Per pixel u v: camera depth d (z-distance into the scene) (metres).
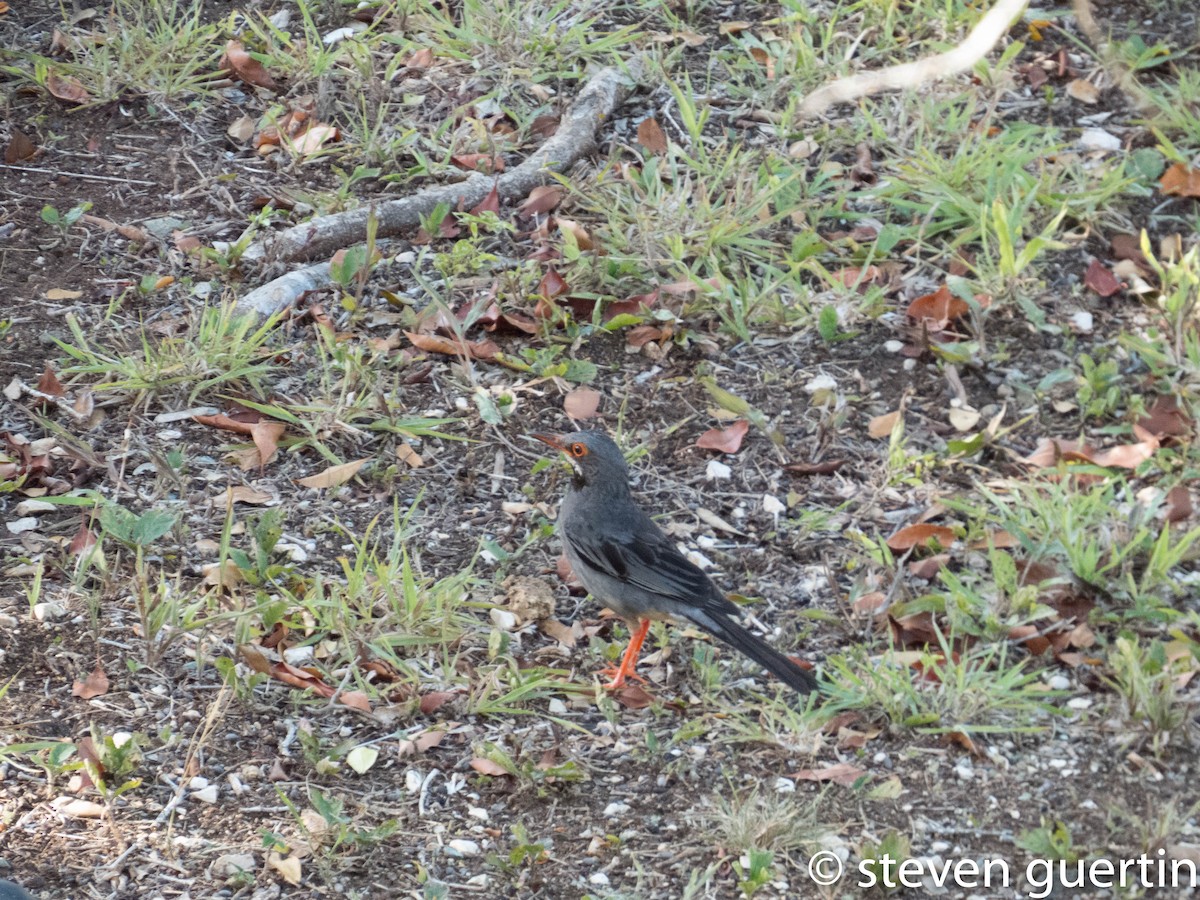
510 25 15.44
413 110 14.95
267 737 8.79
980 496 11.05
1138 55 15.25
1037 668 9.70
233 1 16.38
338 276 12.69
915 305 12.52
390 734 8.91
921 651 9.67
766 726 9.11
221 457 11.09
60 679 9.02
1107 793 8.68
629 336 12.48
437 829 8.24
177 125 14.77
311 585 9.93
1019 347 12.45
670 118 14.80
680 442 11.62
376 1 16.12
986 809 8.55
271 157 14.36
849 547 10.70
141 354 11.79
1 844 7.79
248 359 11.72
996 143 13.95
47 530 10.27
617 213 13.25
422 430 11.36
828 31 15.41
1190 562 10.52
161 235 13.27
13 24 16.02
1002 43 15.59
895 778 8.72
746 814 8.18
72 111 14.83
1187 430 11.49
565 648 9.90
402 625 9.60
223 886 7.69
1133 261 13.16
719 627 9.24
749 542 10.79
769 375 12.15
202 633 9.51
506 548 10.62
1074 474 11.12
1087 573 10.08
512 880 7.90
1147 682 9.09
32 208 13.50
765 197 13.23
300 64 15.26
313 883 7.76
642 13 16.19
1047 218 13.51
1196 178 13.72
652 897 7.84
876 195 13.63
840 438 11.65
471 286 12.74
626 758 8.89
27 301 12.40
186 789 8.31
